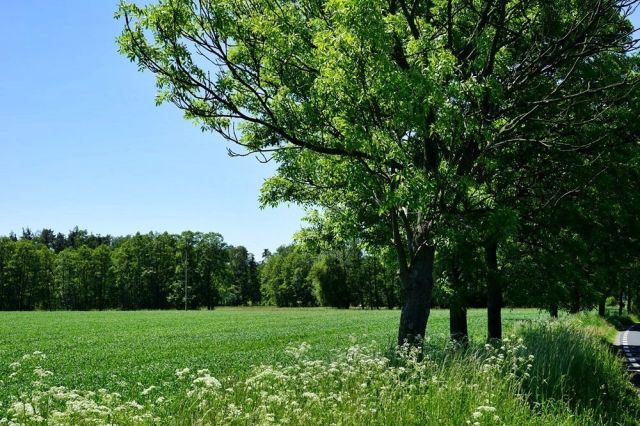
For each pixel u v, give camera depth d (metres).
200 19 10.24
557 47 12.57
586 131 16.12
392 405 7.68
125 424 6.80
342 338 36.44
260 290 170.38
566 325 21.94
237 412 6.66
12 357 29.47
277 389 8.31
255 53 11.07
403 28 10.96
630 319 62.16
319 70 11.11
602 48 12.30
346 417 6.91
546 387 10.07
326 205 17.08
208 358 27.17
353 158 11.65
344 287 128.38
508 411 8.07
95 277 143.88
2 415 13.24
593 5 12.23
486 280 17.50
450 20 12.02
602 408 10.59
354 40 10.04
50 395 7.30
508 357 10.68
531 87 14.49
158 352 31.11
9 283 139.12
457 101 11.31
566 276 17.72
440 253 16.56
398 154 10.55
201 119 11.52
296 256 156.38
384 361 9.45
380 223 16.78
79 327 54.38
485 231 12.57
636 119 16.12
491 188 16.05
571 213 16.67
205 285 140.00
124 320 67.44
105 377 21.39
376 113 10.98
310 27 11.64
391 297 126.38
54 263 145.38
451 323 19.28
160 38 10.40
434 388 8.48
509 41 13.28
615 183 17.14
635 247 19.38
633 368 19.56
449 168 11.63
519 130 14.95
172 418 7.27
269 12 11.25
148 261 142.88
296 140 11.55
